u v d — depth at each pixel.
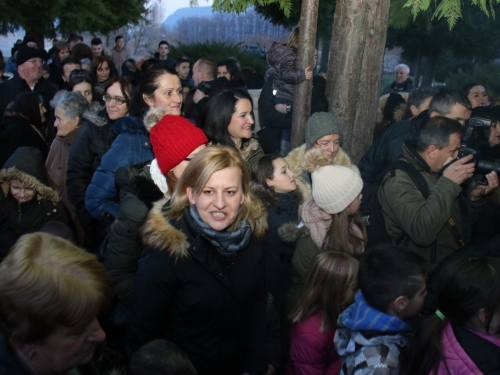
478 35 7.66
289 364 2.19
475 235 2.88
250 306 1.97
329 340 2.08
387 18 3.29
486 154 3.27
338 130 3.06
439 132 2.56
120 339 2.29
